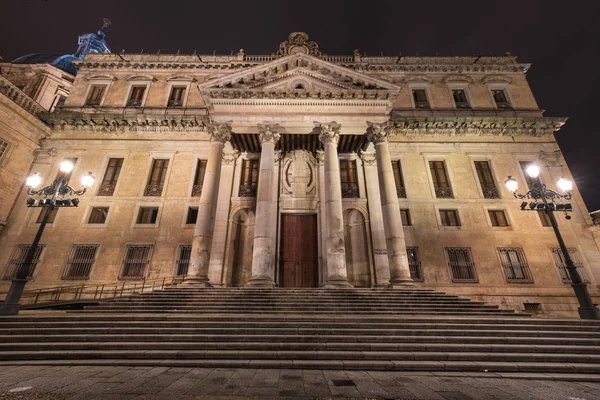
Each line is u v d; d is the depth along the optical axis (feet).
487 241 58.85
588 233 58.95
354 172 66.54
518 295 54.34
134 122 67.92
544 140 68.23
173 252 57.62
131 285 54.60
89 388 15.67
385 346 23.38
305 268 58.54
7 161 59.06
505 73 78.89
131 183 63.57
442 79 78.07
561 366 20.54
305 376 18.58
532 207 36.96
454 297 39.22
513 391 16.47
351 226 63.10
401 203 62.28
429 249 58.34
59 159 65.26
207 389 15.89
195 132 68.74
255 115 54.60
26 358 21.49
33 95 87.51
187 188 63.36
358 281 58.39
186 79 77.00
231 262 58.65
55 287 53.67
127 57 81.00
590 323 27.61
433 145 67.87
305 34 80.84
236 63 78.13
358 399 14.93
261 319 27.89
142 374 18.51
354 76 56.95
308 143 62.69
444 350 23.31
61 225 58.70
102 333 24.85
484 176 65.77
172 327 25.95
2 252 55.47
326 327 26.53
